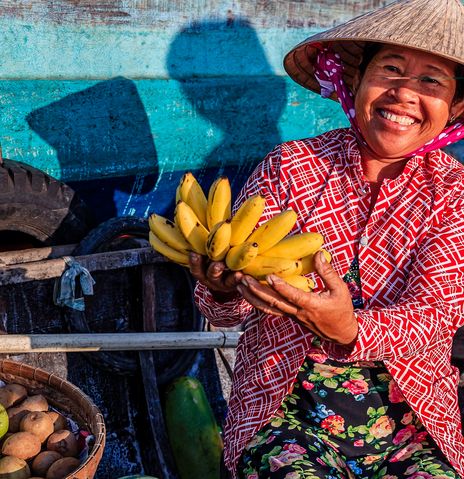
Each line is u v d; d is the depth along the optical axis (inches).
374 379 81.2
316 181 84.9
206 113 146.7
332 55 88.7
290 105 158.6
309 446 77.9
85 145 134.0
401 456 80.0
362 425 81.0
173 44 140.2
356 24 81.3
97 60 132.6
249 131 154.2
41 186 122.7
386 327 74.0
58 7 126.3
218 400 136.1
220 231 63.8
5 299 113.7
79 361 119.5
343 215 83.7
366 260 82.2
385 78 79.3
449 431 80.2
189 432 123.0
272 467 75.2
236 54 148.8
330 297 67.3
